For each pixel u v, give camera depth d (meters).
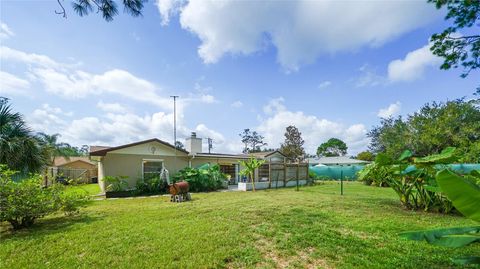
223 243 4.39
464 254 3.85
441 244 2.31
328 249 4.10
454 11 6.77
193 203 9.09
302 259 3.75
